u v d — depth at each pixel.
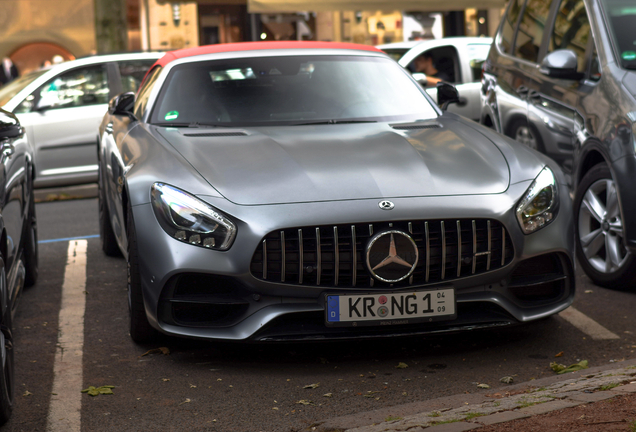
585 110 4.93
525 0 6.45
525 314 3.76
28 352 3.96
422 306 3.55
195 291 3.61
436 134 4.29
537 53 5.87
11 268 3.88
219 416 3.13
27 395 3.38
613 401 2.76
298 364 3.72
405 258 3.51
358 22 17.66
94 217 8.22
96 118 9.51
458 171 3.79
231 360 3.79
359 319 3.52
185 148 4.02
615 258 4.74
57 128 9.38
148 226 3.63
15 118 3.94
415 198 3.57
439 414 2.84
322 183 3.62
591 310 4.46
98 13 14.24
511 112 6.02
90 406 3.26
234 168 3.76
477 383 3.42
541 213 3.74
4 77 17.62
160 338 4.02
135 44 17.41
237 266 3.48
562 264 3.84
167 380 3.55
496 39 6.80
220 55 5.12
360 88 4.93
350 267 3.52
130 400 3.32
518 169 3.87
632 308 4.47
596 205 4.90
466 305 3.73
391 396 3.30
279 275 3.51
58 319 4.53
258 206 3.52
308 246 3.51
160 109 4.75
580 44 5.27
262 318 3.53
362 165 3.78
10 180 4.13
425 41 10.62
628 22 5.02
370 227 3.49
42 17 18.38
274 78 4.93
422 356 3.80
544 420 2.62
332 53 5.20
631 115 4.46
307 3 14.35
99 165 6.08
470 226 3.61
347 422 2.95
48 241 6.97
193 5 17.41
